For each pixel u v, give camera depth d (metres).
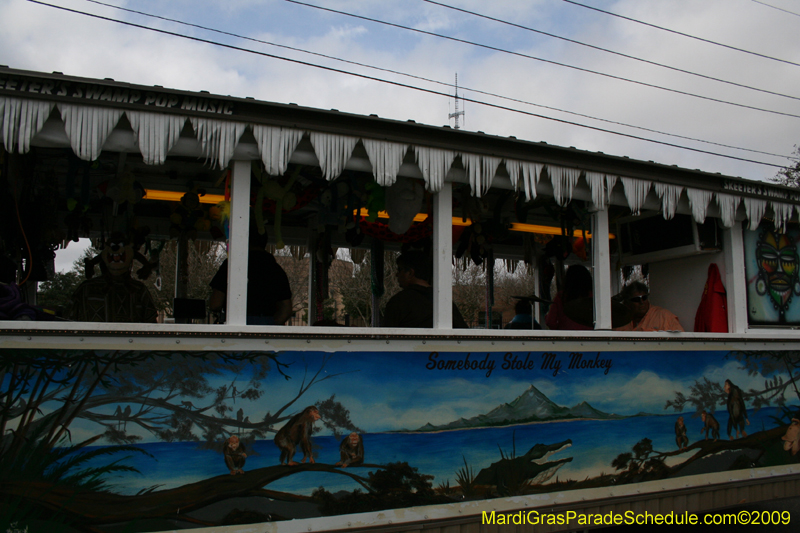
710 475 4.49
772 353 4.93
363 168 3.47
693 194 4.45
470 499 3.64
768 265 5.16
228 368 3.16
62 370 2.88
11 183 3.73
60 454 2.84
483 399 3.74
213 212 5.27
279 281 4.16
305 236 6.41
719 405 4.60
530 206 5.33
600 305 4.27
